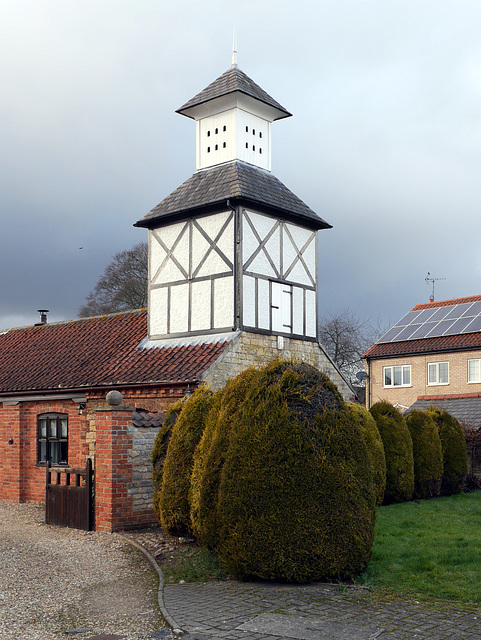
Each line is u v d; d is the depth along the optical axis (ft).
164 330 54.95
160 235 56.39
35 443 54.60
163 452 34.27
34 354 64.59
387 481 47.32
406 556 27.22
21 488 54.54
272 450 23.97
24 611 20.93
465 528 34.35
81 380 51.98
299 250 56.08
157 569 25.91
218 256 51.44
